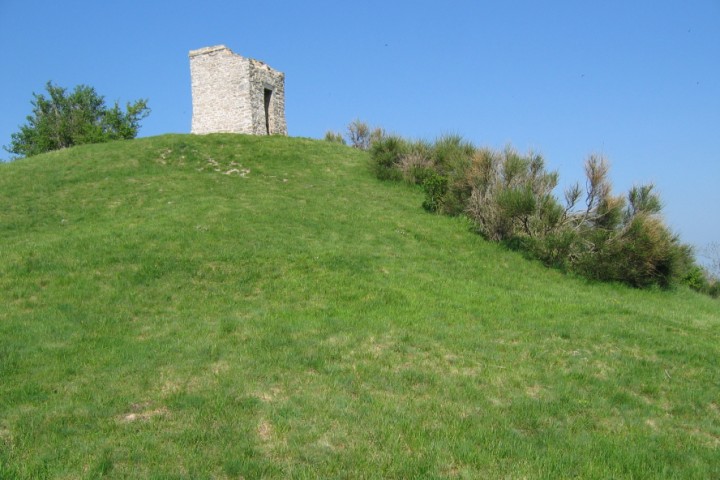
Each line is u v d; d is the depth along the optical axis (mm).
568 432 6395
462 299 11406
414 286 11883
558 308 11297
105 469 5188
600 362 8617
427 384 7418
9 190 18562
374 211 18047
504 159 17578
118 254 12258
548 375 7969
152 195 18469
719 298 18047
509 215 15859
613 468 5672
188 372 7438
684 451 6199
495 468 5504
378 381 7367
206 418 6180
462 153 21516
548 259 15281
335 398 6762
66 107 50062
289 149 25562
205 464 5301
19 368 7516
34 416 6180
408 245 15172
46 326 8938
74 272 11289
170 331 9008
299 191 19938
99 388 6969
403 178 22328
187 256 12375
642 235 14805
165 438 5762
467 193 18375
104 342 8508
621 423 6809
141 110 50500
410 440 5910
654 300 14016
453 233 16703
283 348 8312
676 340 9625
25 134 49188
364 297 10922
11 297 10125
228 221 15266
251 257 12570
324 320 9633
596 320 10602
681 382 8078
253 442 5727
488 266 14422
